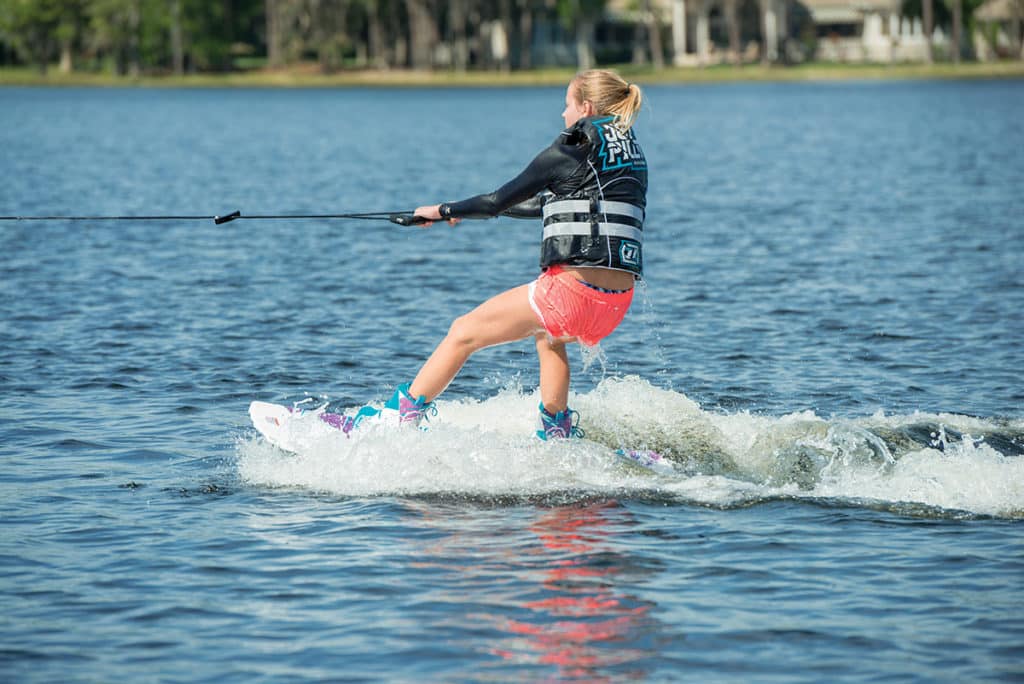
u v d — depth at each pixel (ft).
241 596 65.05
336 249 201.05
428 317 144.77
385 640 60.03
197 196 293.64
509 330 86.28
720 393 109.60
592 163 82.79
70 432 95.96
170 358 122.11
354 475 83.76
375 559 70.03
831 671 56.80
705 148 456.45
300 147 475.31
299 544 72.38
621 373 117.80
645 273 176.65
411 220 88.48
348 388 111.65
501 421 94.99
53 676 56.54
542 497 80.59
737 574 67.77
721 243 207.00
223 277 171.63
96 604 64.08
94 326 137.18
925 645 59.31
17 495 81.00
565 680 56.08
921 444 89.76
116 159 407.23
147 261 185.06
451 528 75.00
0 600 64.54
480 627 61.36
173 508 78.64
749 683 55.77
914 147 439.22
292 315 144.97
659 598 64.69
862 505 78.89
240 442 93.45
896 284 163.63
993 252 189.98
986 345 127.34
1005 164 360.07
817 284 165.07
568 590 65.67
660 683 55.77
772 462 86.48
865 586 66.13
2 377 113.70
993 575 67.51
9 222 227.61
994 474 82.89
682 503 79.41
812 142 477.77
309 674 56.65
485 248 203.82
